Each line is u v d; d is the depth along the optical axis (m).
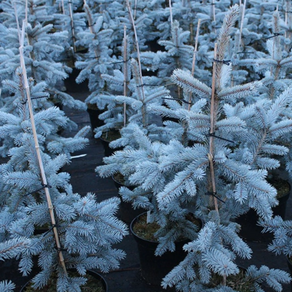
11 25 6.14
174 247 2.65
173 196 1.99
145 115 3.85
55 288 2.48
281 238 2.56
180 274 2.26
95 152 5.39
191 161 2.19
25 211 2.32
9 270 3.33
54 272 2.54
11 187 2.86
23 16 6.03
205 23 7.46
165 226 2.78
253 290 2.45
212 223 2.18
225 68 2.30
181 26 7.66
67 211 2.27
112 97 4.59
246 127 2.58
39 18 6.02
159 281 3.04
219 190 2.44
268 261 3.31
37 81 4.92
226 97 2.03
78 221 2.29
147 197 2.68
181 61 5.09
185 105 3.23
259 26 6.57
